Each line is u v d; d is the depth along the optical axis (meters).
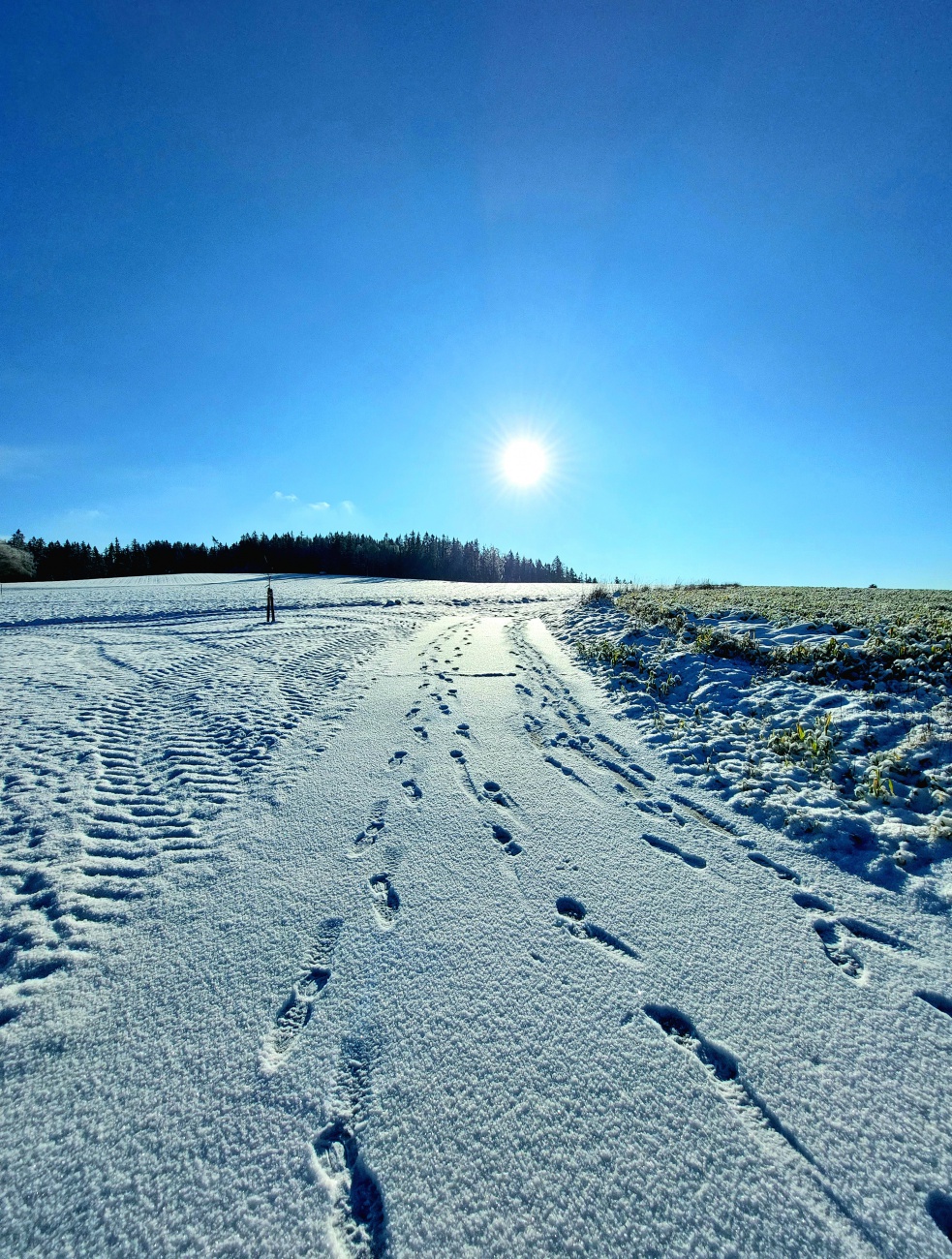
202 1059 2.00
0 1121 1.77
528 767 4.65
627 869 3.18
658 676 7.12
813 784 4.07
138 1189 1.59
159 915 2.80
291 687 7.42
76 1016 2.19
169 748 5.06
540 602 20.72
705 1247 1.43
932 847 3.19
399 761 4.78
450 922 2.72
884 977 2.36
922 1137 1.70
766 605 10.45
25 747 4.91
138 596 22.75
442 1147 1.69
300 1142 1.72
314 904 2.88
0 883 3.03
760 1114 1.78
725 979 2.35
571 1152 1.67
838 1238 1.45
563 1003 2.22
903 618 7.74
